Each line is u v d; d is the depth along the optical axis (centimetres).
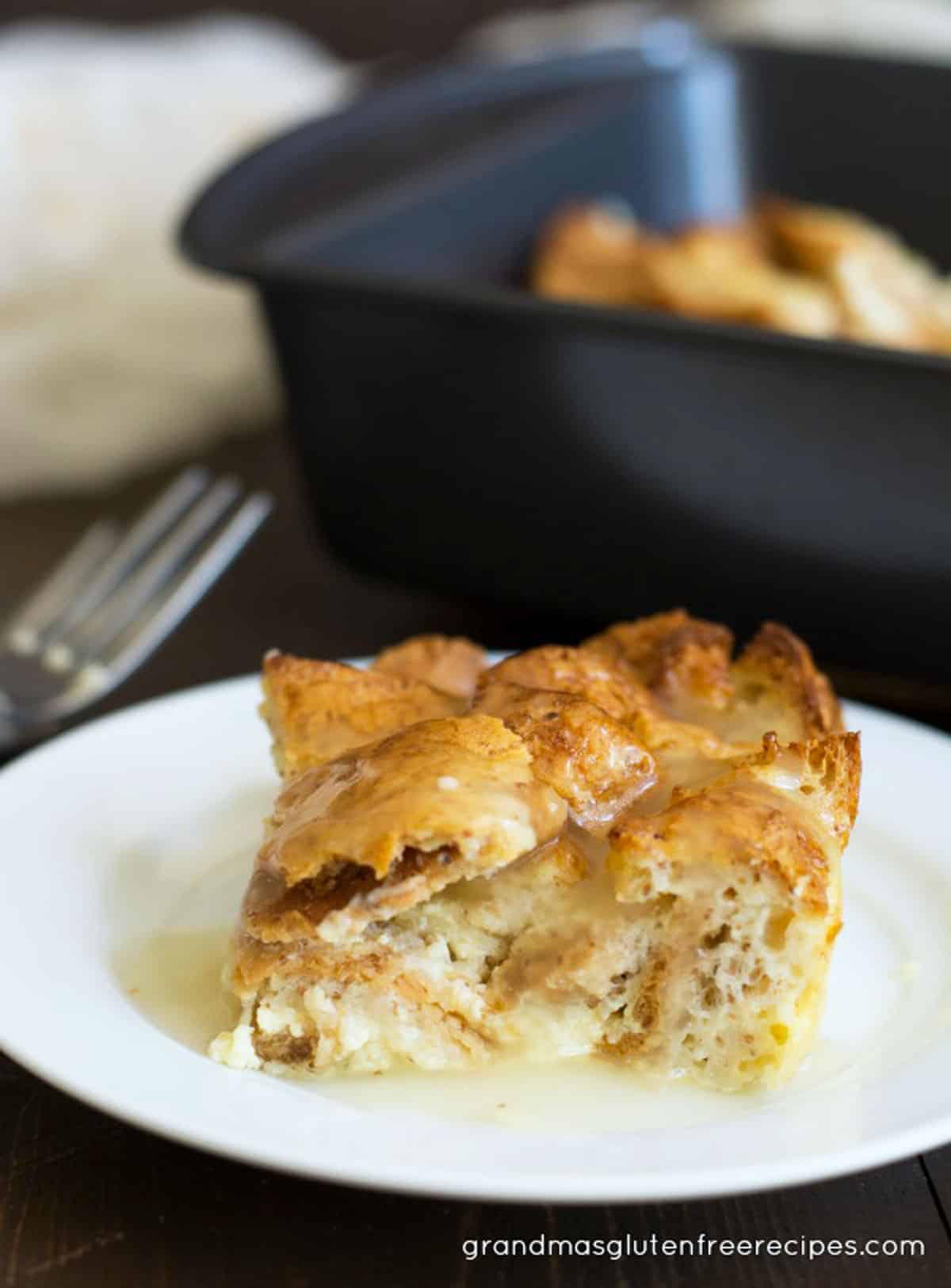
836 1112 39
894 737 50
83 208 78
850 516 54
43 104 83
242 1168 40
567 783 43
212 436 78
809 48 80
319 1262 39
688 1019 41
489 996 42
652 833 41
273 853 42
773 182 82
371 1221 39
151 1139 41
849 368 52
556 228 74
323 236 65
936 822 48
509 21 121
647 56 80
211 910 45
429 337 57
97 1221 39
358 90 95
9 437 73
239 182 64
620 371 55
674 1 110
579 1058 42
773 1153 37
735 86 81
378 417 59
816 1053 42
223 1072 40
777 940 41
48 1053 39
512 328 56
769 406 54
